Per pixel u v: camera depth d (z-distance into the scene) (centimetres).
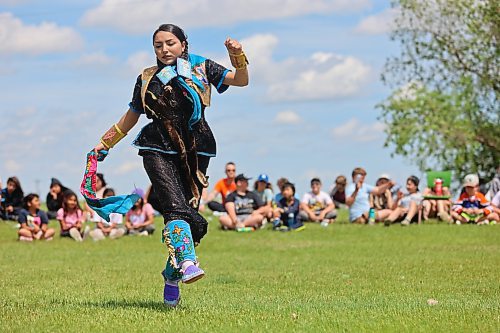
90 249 3262
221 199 4472
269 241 3478
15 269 2388
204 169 1327
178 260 1257
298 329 1162
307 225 4038
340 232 3722
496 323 1208
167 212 1273
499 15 6569
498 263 2456
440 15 6656
